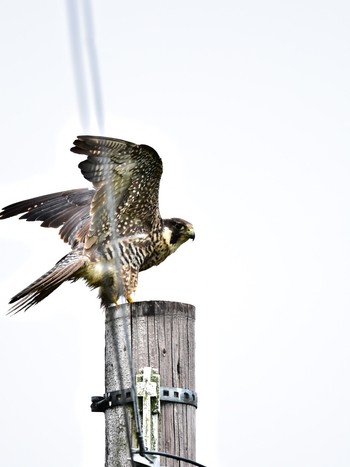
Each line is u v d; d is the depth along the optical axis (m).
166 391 9.74
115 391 9.80
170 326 10.02
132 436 9.45
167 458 9.49
